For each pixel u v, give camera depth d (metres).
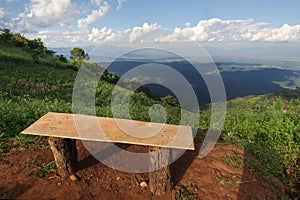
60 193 2.73
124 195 2.82
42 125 3.19
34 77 15.20
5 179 2.87
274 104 7.61
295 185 4.04
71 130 3.03
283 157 4.36
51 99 10.84
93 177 3.05
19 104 6.59
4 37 27.00
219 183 3.12
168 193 2.88
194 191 2.95
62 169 2.95
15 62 18.75
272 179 3.50
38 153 3.54
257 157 4.20
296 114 6.18
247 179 3.28
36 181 2.88
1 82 12.41
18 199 2.58
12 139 4.00
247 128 5.19
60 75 17.00
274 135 4.93
